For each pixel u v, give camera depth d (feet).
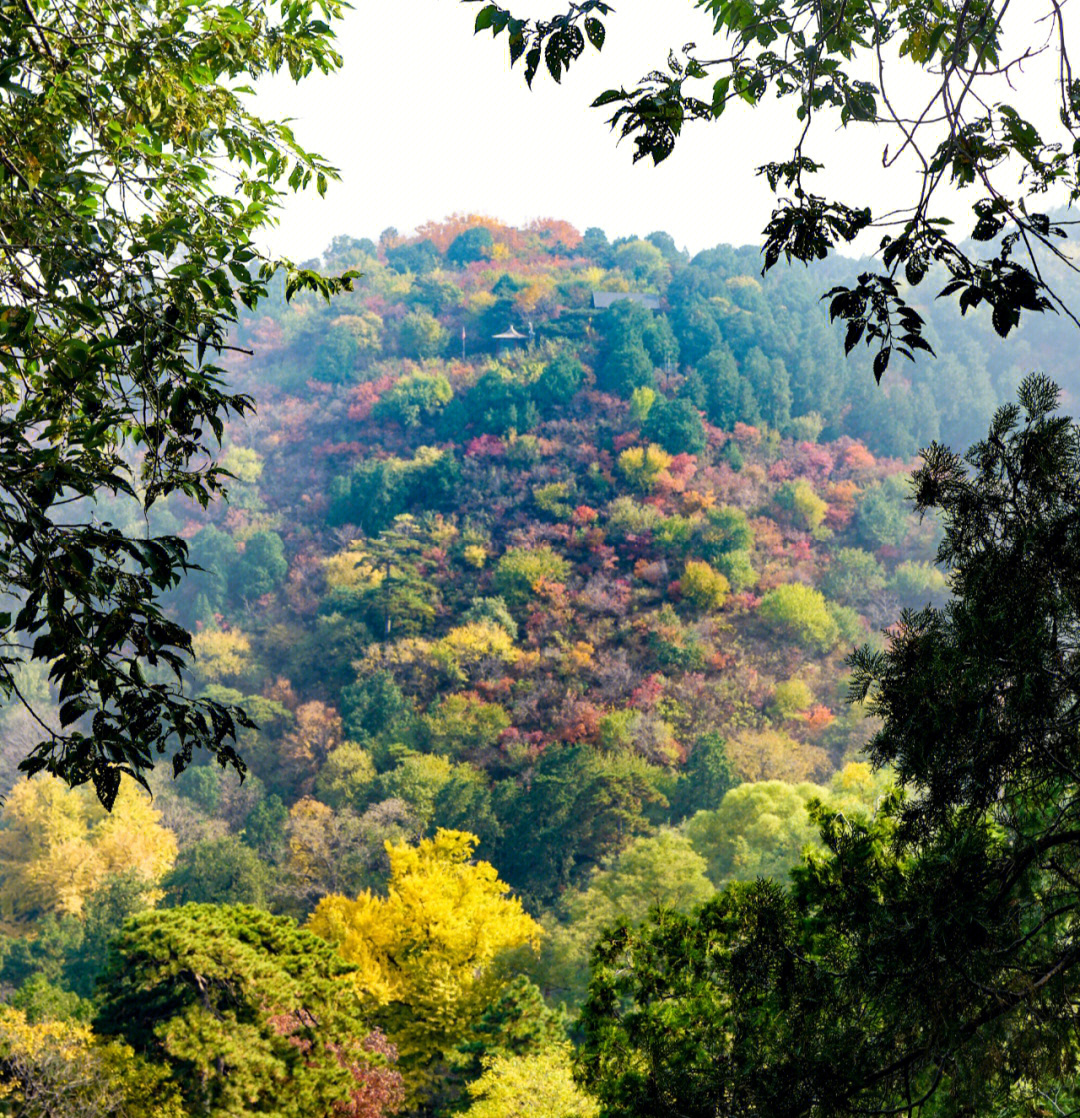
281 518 339.77
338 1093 55.21
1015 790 17.20
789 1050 19.98
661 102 9.17
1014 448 16.88
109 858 173.58
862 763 130.82
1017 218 9.13
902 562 302.04
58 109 12.57
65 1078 47.67
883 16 11.12
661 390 358.43
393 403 369.71
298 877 146.41
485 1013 70.49
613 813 164.04
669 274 475.31
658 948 31.17
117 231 12.61
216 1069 52.70
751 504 306.14
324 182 15.87
